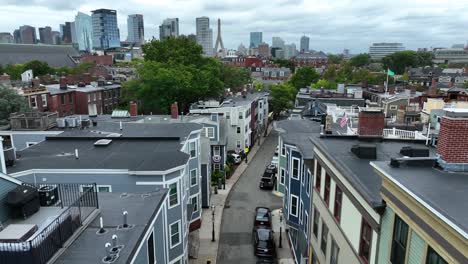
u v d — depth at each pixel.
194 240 28.31
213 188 40.28
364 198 10.88
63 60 140.38
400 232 9.33
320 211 17.52
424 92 65.56
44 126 29.94
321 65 189.75
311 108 49.62
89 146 23.83
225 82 84.88
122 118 37.94
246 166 49.91
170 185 19.91
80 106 63.72
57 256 9.70
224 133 45.69
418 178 9.29
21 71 98.50
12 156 19.52
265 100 73.31
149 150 22.81
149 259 13.18
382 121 18.53
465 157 9.87
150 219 12.59
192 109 53.59
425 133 23.61
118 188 19.06
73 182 18.92
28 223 10.58
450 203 7.57
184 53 70.38
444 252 7.18
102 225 11.60
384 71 137.00
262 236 27.28
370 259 11.23
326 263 16.27
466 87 85.00
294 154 24.92
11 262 8.76
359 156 15.00
